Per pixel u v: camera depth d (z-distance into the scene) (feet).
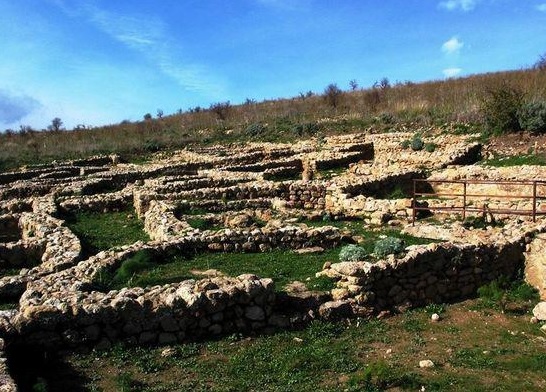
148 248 38.01
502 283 34.42
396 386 21.88
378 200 56.95
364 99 152.35
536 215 46.57
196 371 23.32
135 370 23.21
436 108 119.44
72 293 27.76
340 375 23.03
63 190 72.23
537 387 21.85
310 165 90.43
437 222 51.55
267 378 22.70
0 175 94.22
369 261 31.89
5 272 40.29
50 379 22.20
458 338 27.22
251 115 167.22
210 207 58.54
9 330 23.30
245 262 37.68
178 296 26.22
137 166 103.30
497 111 88.33
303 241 41.65
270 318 27.68
